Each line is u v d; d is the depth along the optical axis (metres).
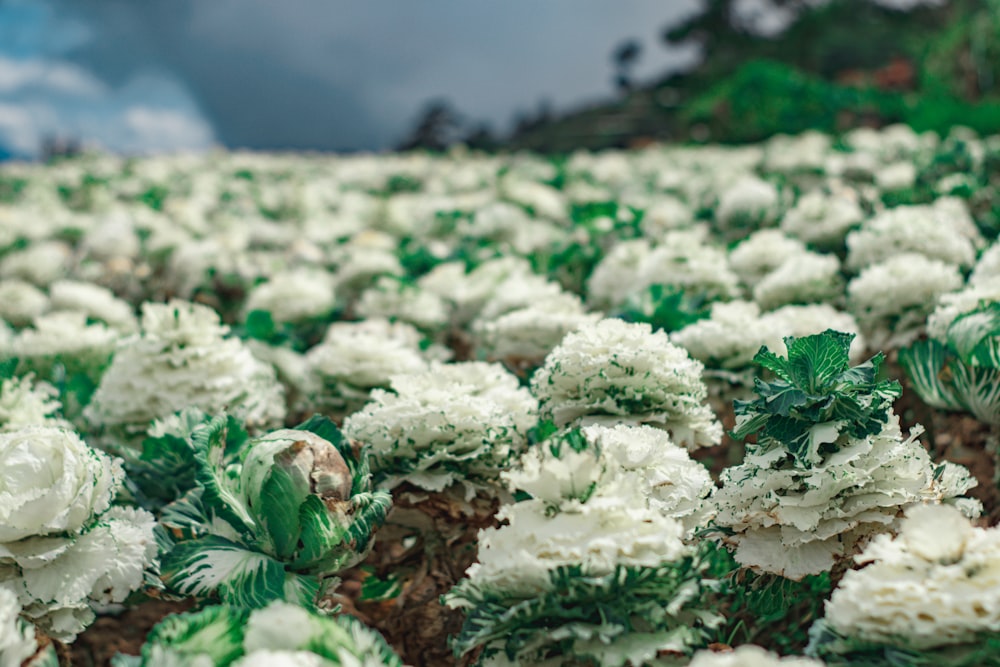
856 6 28.48
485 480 1.86
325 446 1.71
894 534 1.62
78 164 8.42
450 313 3.12
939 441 2.40
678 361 1.90
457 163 8.60
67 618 1.62
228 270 3.66
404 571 1.97
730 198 4.21
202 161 8.48
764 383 1.65
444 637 1.91
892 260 2.56
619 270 3.12
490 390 1.99
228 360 2.19
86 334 2.57
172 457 1.94
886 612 1.36
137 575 1.68
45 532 1.62
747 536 1.66
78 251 4.49
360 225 5.01
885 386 1.63
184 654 1.32
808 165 5.27
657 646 1.42
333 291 3.57
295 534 1.67
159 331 2.16
